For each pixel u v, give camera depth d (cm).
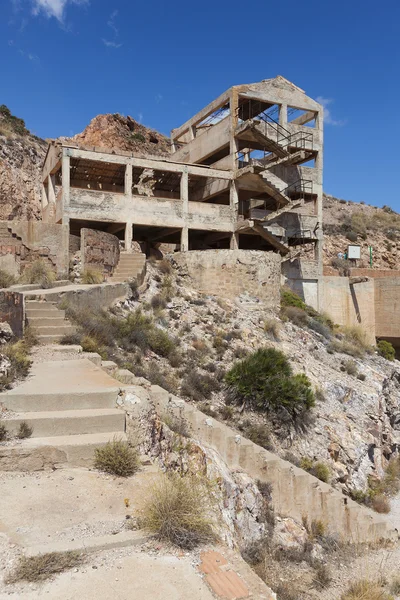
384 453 2378
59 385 866
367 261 5766
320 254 3988
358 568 1262
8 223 2525
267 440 1745
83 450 671
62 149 2966
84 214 3023
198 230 3547
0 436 686
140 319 2114
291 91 3888
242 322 2689
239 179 3609
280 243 3650
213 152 3891
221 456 1134
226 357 2231
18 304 1245
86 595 395
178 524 498
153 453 777
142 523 508
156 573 432
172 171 3362
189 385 1861
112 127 6334
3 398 766
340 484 1831
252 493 1170
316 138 4000
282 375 1995
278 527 1250
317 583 1112
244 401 1884
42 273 2075
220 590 411
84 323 1585
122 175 3781
